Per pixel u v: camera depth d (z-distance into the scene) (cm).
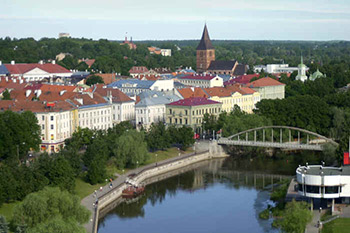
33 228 16225
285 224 18112
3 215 18238
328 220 19300
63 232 16062
